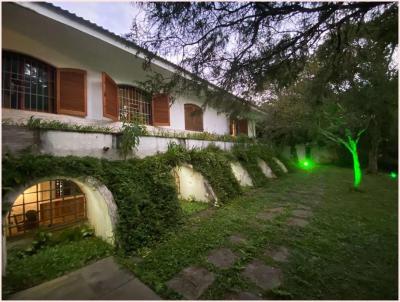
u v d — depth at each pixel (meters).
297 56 3.62
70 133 4.25
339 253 3.84
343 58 3.93
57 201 5.41
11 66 4.84
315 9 2.84
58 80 5.46
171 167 5.86
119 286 3.02
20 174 3.26
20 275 3.16
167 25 3.13
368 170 13.95
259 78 3.84
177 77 4.03
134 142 5.18
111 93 6.39
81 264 3.54
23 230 4.82
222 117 13.10
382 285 2.94
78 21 4.89
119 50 6.13
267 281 3.08
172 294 2.83
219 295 2.82
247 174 9.98
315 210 6.33
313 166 18.62
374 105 5.41
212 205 6.71
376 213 6.01
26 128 3.62
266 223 5.30
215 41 3.32
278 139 17.89
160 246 4.11
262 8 2.91
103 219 4.29
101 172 4.26
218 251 3.95
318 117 9.45
